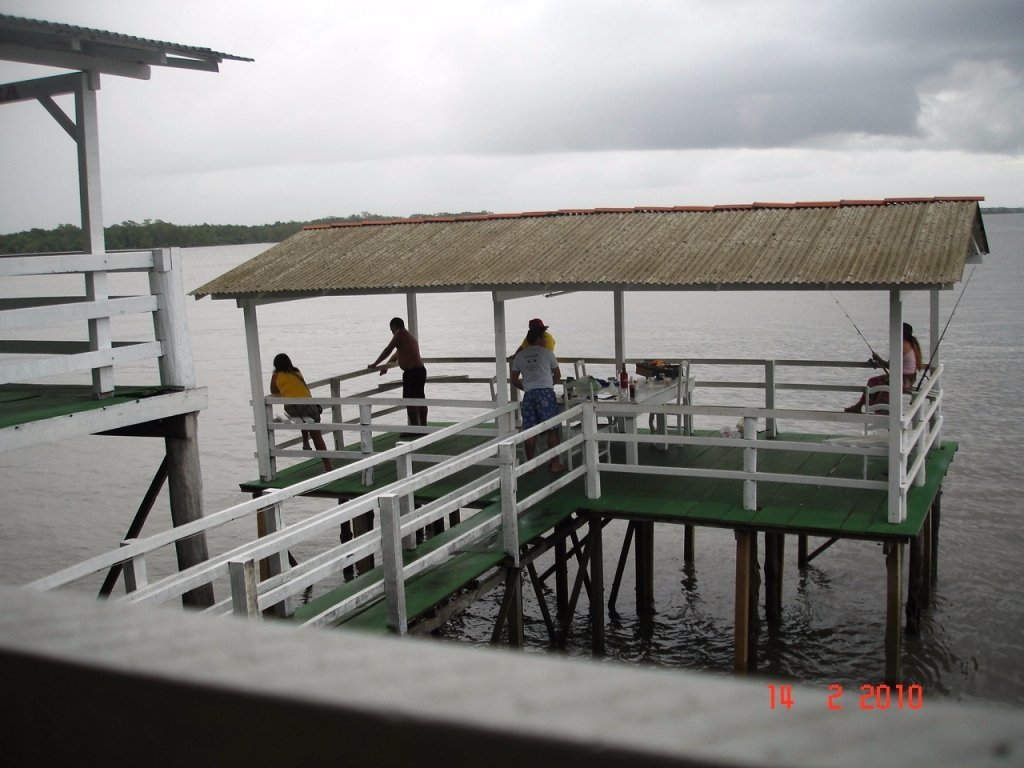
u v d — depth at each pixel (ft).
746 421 35.22
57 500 75.61
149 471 83.97
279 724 2.12
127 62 29.04
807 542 52.95
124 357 28.43
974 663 41.65
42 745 2.36
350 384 121.19
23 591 2.60
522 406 39.99
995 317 174.40
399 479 32.37
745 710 1.82
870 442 35.83
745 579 35.40
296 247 47.37
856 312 204.33
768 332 170.50
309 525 24.71
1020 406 92.89
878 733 1.72
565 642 41.86
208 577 22.47
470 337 186.39
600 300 282.15
